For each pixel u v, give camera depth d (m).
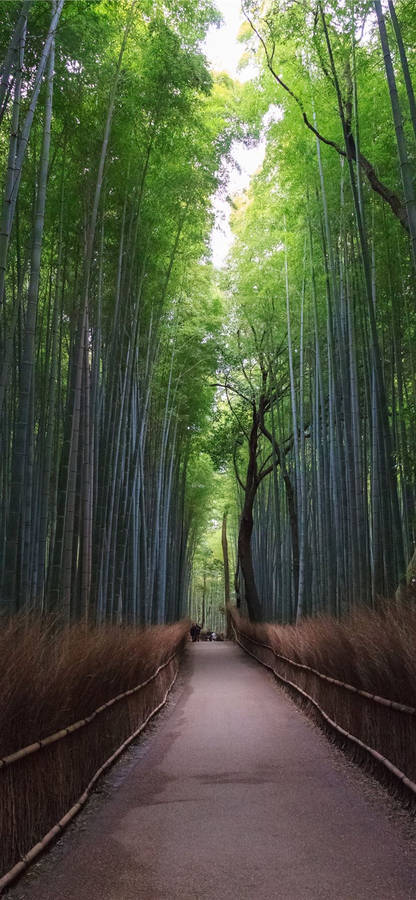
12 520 4.83
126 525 9.05
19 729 2.88
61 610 5.89
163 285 10.23
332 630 5.99
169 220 9.56
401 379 8.16
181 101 7.45
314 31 6.83
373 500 7.20
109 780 4.55
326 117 8.24
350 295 8.16
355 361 7.73
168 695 9.61
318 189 8.94
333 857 2.80
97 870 2.81
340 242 8.82
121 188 7.93
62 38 5.82
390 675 3.84
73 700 3.75
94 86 6.83
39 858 2.97
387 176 8.09
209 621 56.44
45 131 5.36
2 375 5.67
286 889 2.48
